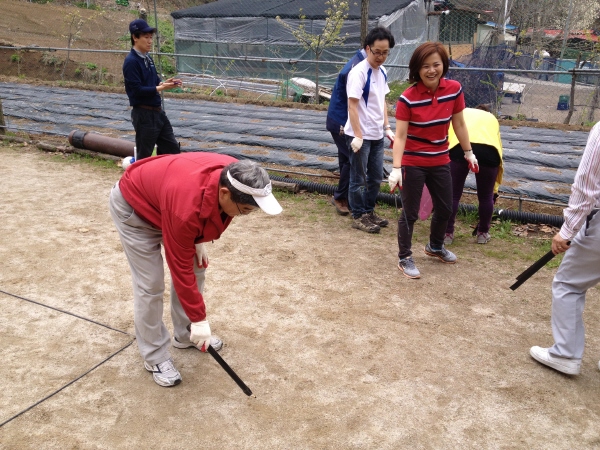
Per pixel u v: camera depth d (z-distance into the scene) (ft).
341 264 15.14
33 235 16.51
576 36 56.24
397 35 61.98
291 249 16.08
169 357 10.18
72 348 11.10
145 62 19.19
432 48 12.54
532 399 9.89
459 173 15.62
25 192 20.51
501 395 9.98
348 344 11.41
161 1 102.17
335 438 8.89
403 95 13.24
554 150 25.66
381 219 18.02
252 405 9.60
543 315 12.71
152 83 19.49
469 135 15.19
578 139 27.86
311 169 23.76
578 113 43.50
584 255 9.68
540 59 48.26
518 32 58.49
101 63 67.05
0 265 14.49
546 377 10.51
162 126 20.10
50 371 10.37
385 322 12.26
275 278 14.23
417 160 13.53
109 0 96.22
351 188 17.22
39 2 90.22
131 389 9.95
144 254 9.16
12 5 83.41
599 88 38.91
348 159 17.75
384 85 16.43
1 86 46.26
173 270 8.34
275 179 21.71
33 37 73.61
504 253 16.05
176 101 41.70
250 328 11.93
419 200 13.98
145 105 19.34
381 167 17.25
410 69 13.01
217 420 9.23
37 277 13.93
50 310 12.46
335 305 12.94
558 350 10.38
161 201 8.20
